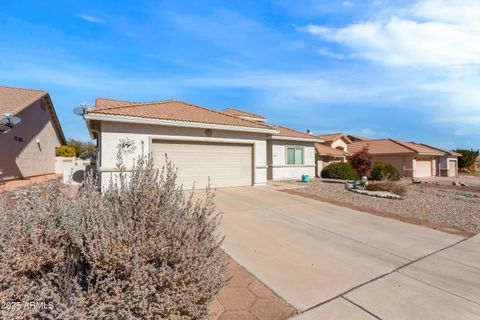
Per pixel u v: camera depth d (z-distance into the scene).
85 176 2.62
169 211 2.32
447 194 13.16
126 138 10.03
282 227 6.19
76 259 2.07
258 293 3.23
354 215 7.74
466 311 2.99
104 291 1.89
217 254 2.69
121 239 2.02
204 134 11.79
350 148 30.86
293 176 19.16
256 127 13.07
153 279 2.03
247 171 13.36
